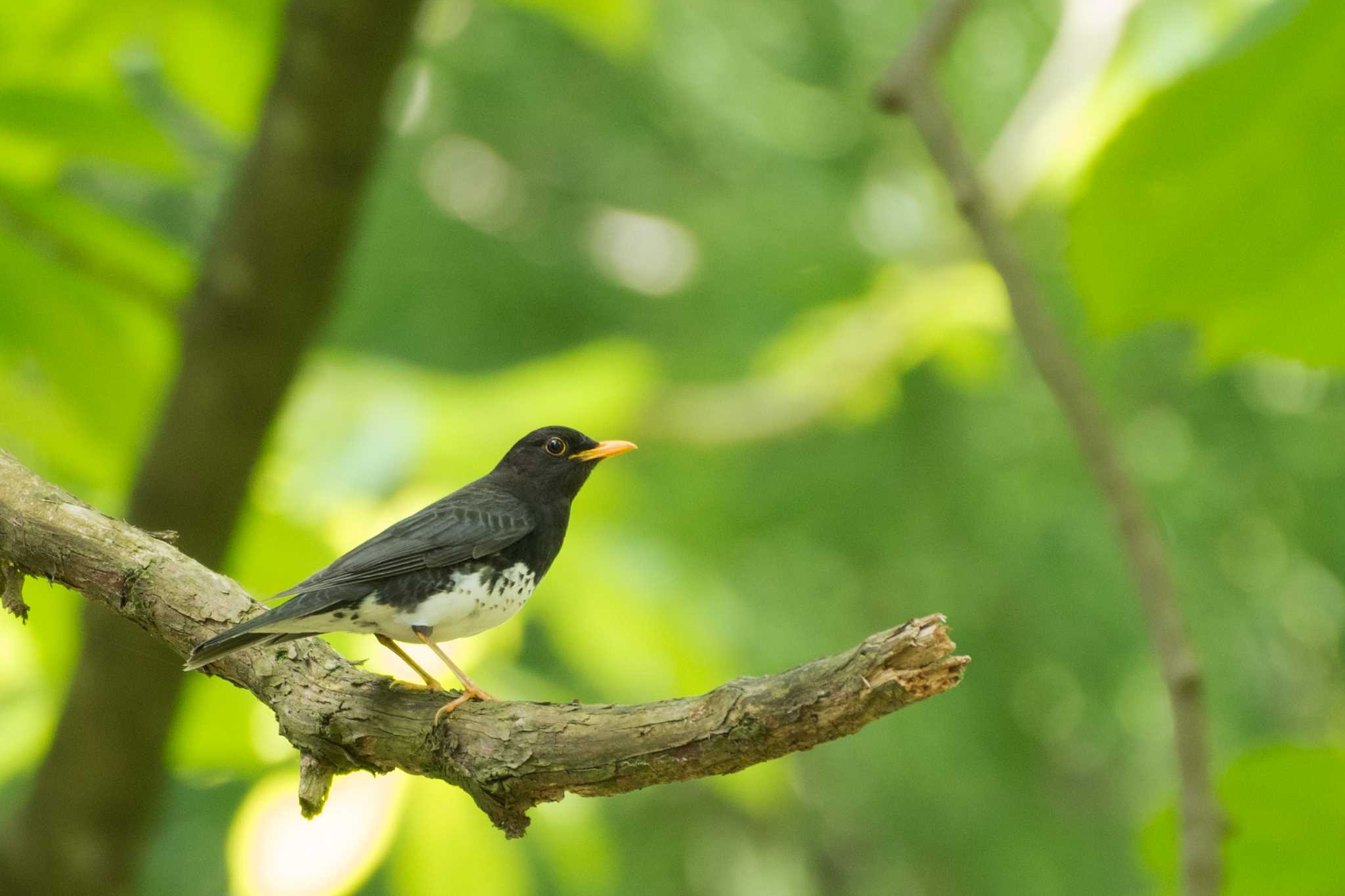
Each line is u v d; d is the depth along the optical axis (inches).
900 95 163.2
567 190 904.3
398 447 392.5
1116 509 147.0
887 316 611.2
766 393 639.1
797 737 183.6
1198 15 179.5
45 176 319.0
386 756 228.1
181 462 307.1
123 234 317.4
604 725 201.6
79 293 321.4
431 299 847.1
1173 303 183.2
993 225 155.6
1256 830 197.9
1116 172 171.0
